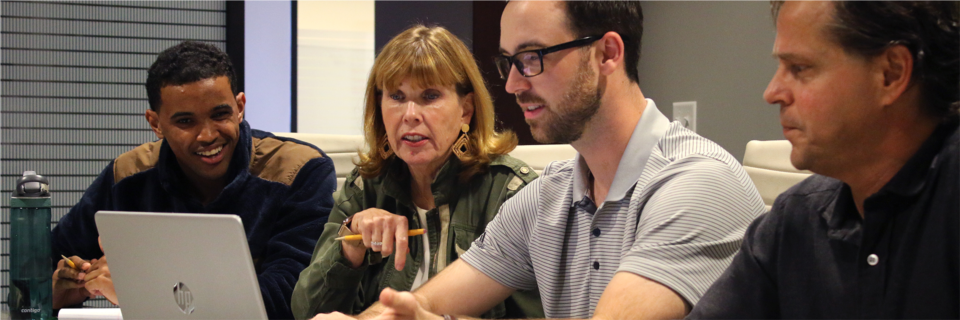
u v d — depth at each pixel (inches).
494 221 56.3
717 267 41.4
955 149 30.3
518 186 62.2
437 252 63.8
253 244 71.2
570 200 50.6
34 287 55.1
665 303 39.6
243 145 73.2
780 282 37.0
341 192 69.7
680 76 119.0
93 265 64.4
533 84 46.1
